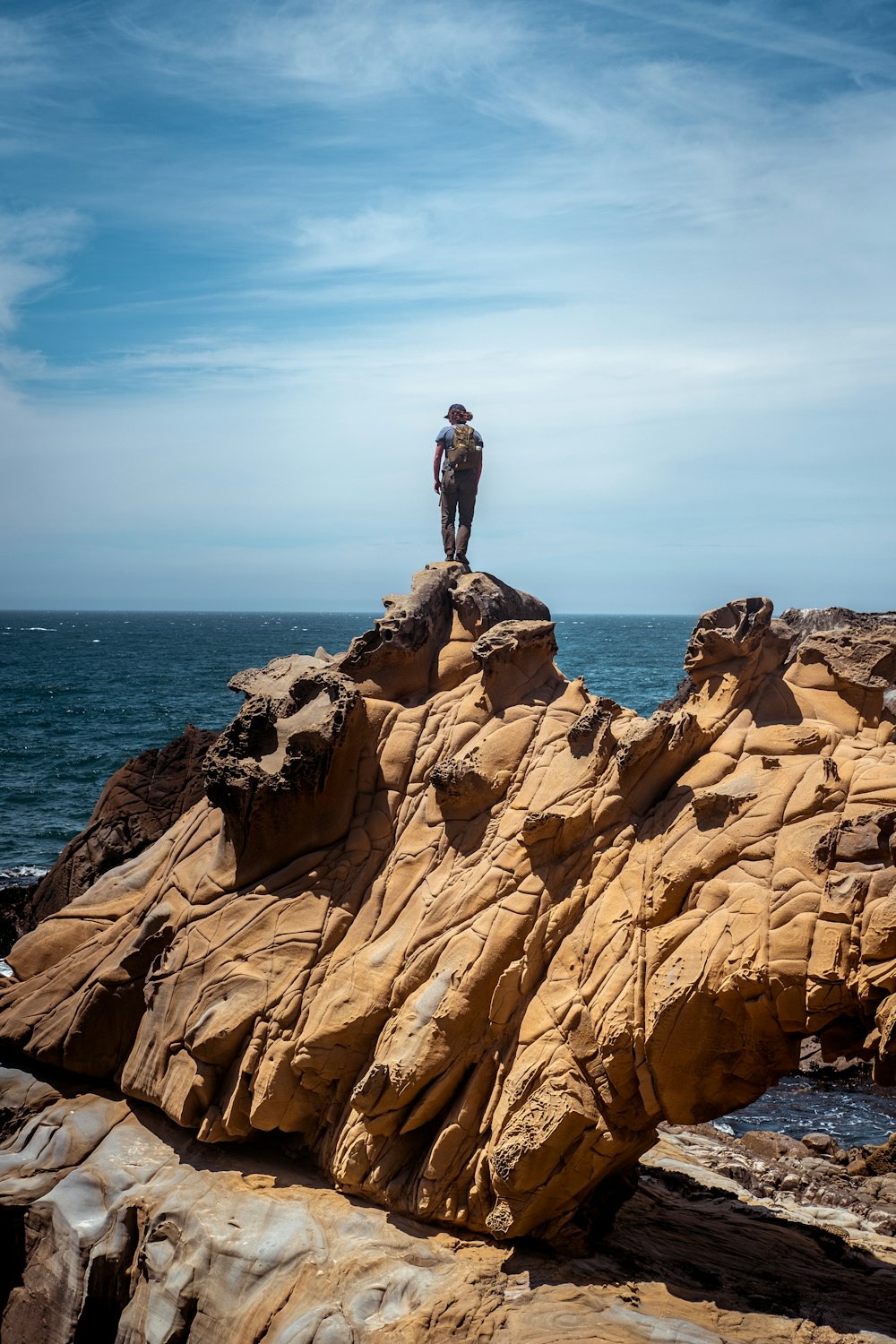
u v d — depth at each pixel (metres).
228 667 108.31
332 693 10.55
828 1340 7.75
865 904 7.74
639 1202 10.37
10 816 34.34
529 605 11.97
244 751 10.57
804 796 8.46
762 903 8.10
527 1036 8.70
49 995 11.04
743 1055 8.38
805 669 9.67
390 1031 9.12
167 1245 9.01
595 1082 8.40
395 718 10.80
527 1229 8.53
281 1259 8.56
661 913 8.52
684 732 9.25
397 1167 9.00
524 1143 8.20
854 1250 9.82
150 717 60.81
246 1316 8.37
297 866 10.32
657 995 8.20
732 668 9.75
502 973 8.94
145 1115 10.43
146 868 11.76
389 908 9.84
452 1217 8.72
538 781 9.80
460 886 9.52
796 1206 11.60
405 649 10.95
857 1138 15.04
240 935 10.09
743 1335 7.77
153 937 10.59
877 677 9.24
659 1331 7.71
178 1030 10.02
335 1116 9.50
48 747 48.44
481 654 10.57
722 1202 10.91
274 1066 9.38
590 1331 7.66
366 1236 8.70
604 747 9.52
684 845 8.73
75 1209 9.45
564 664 82.56
